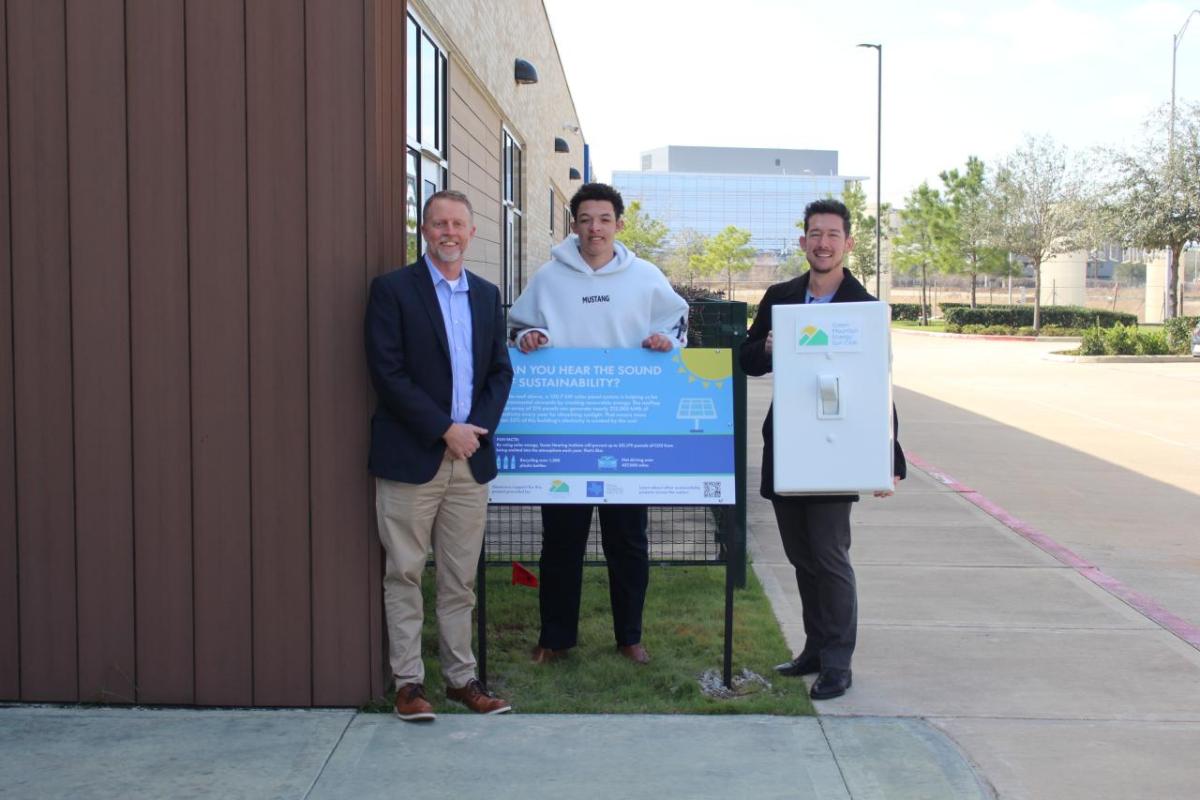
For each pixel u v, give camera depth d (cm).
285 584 436
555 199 2331
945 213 4553
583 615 570
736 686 475
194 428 431
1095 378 2078
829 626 466
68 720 425
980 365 2442
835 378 432
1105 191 3109
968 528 791
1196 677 493
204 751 401
